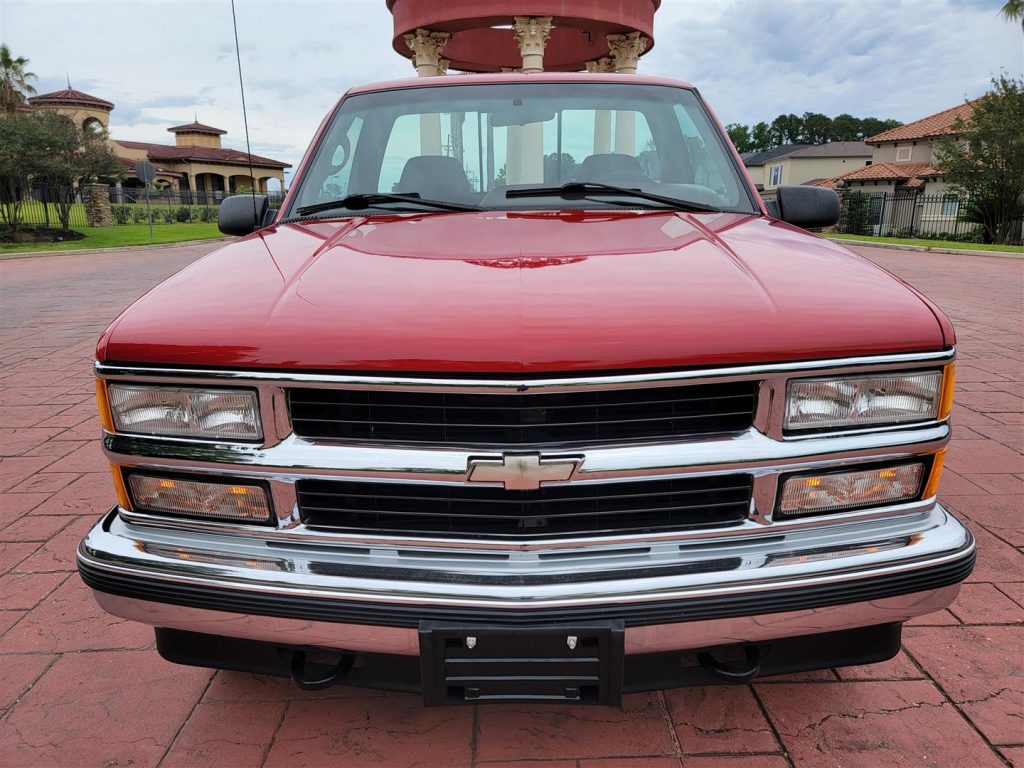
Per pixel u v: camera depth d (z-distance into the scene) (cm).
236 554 160
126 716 205
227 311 160
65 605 263
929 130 3809
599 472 148
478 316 148
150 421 160
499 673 151
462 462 147
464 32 1496
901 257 1695
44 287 1185
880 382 156
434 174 265
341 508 157
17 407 512
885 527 164
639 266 173
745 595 151
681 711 203
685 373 145
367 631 153
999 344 677
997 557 285
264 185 6181
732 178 262
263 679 220
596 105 279
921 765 182
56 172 2350
